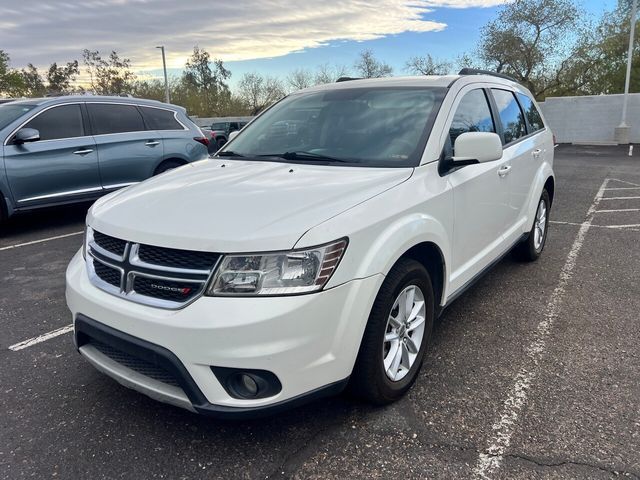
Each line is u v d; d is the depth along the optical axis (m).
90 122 7.41
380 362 2.66
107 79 48.56
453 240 3.30
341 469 2.39
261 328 2.18
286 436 2.63
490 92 4.24
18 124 6.80
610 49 27.66
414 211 2.82
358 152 3.31
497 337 3.70
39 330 4.02
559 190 10.34
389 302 2.63
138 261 2.41
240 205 2.56
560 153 18.91
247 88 55.38
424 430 2.65
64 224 7.67
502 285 4.74
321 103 3.91
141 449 2.56
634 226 7.02
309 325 2.26
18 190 6.75
